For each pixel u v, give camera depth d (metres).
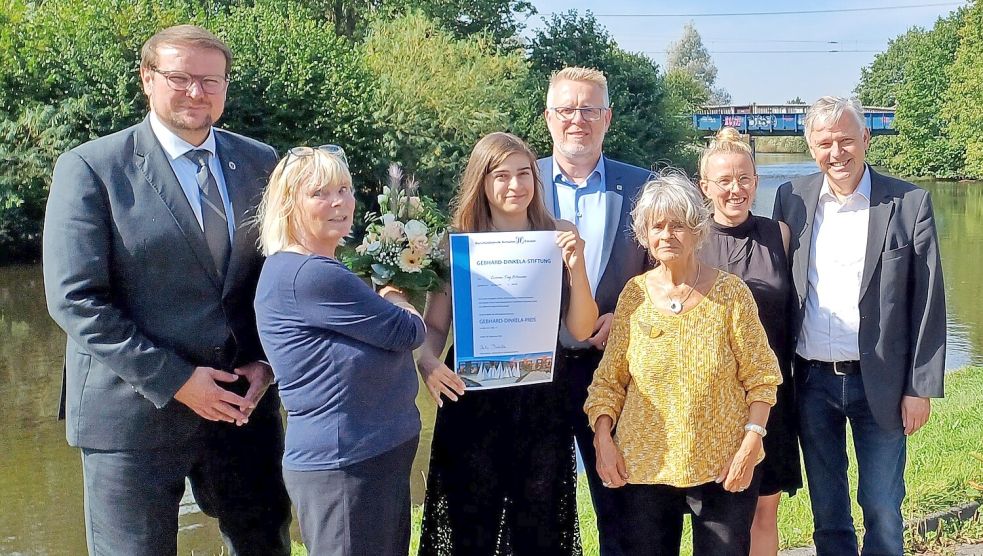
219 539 6.38
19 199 21.12
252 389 3.29
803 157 92.06
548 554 3.49
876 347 3.51
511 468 3.45
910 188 3.56
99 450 3.16
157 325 3.14
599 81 3.82
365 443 2.86
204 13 27.31
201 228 3.19
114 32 22.91
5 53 21.72
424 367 3.31
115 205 3.05
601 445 3.25
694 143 39.94
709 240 3.65
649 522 3.19
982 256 21.55
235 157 3.38
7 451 9.16
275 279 2.86
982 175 47.53
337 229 2.91
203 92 3.13
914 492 4.59
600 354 3.69
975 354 11.84
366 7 37.28
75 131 21.52
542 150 29.12
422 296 3.37
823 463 3.71
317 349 2.82
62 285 2.96
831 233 3.65
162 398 3.04
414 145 25.67
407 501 3.08
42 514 7.45
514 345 3.33
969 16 46.53
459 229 3.43
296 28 25.61
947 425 6.29
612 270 3.76
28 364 13.35
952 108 47.81
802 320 3.67
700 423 3.06
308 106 24.17
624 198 3.84
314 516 2.89
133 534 3.18
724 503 3.13
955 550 4.01
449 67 28.52
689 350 3.09
